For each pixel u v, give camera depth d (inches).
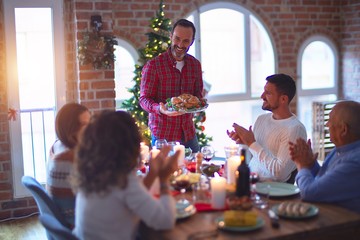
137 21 192.1
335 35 232.8
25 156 169.8
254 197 86.5
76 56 158.6
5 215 161.8
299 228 71.6
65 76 165.5
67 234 71.8
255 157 109.7
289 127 104.3
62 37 163.2
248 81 222.7
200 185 86.7
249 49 219.8
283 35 220.8
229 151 103.7
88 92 156.4
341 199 83.4
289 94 107.1
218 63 218.4
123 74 193.6
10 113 158.6
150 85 133.0
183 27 126.8
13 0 156.3
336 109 87.5
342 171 82.6
